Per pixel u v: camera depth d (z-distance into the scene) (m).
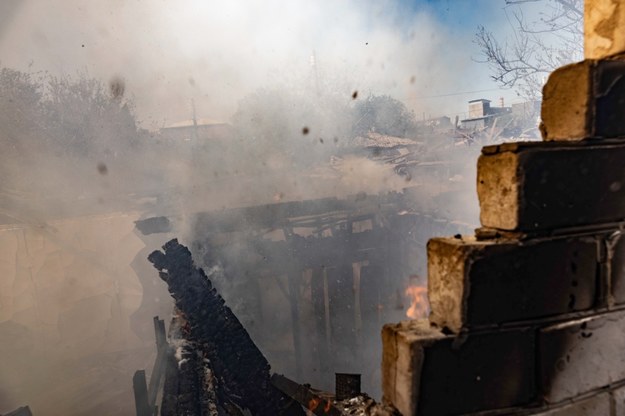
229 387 4.50
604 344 1.13
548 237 1.03
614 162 1.07
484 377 1.04
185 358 4.73
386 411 1.12
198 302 5.47
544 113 1.16
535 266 1.03
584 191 1.05
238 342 4.98
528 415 1.06
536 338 1.06
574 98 1.05
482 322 1.02
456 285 1.01
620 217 1.10
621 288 1.12
